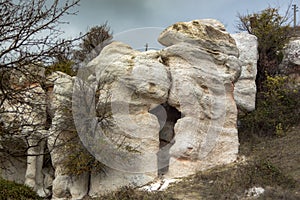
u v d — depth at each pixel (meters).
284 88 17.75
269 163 11.43
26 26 7.02
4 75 7.35
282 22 20.50
